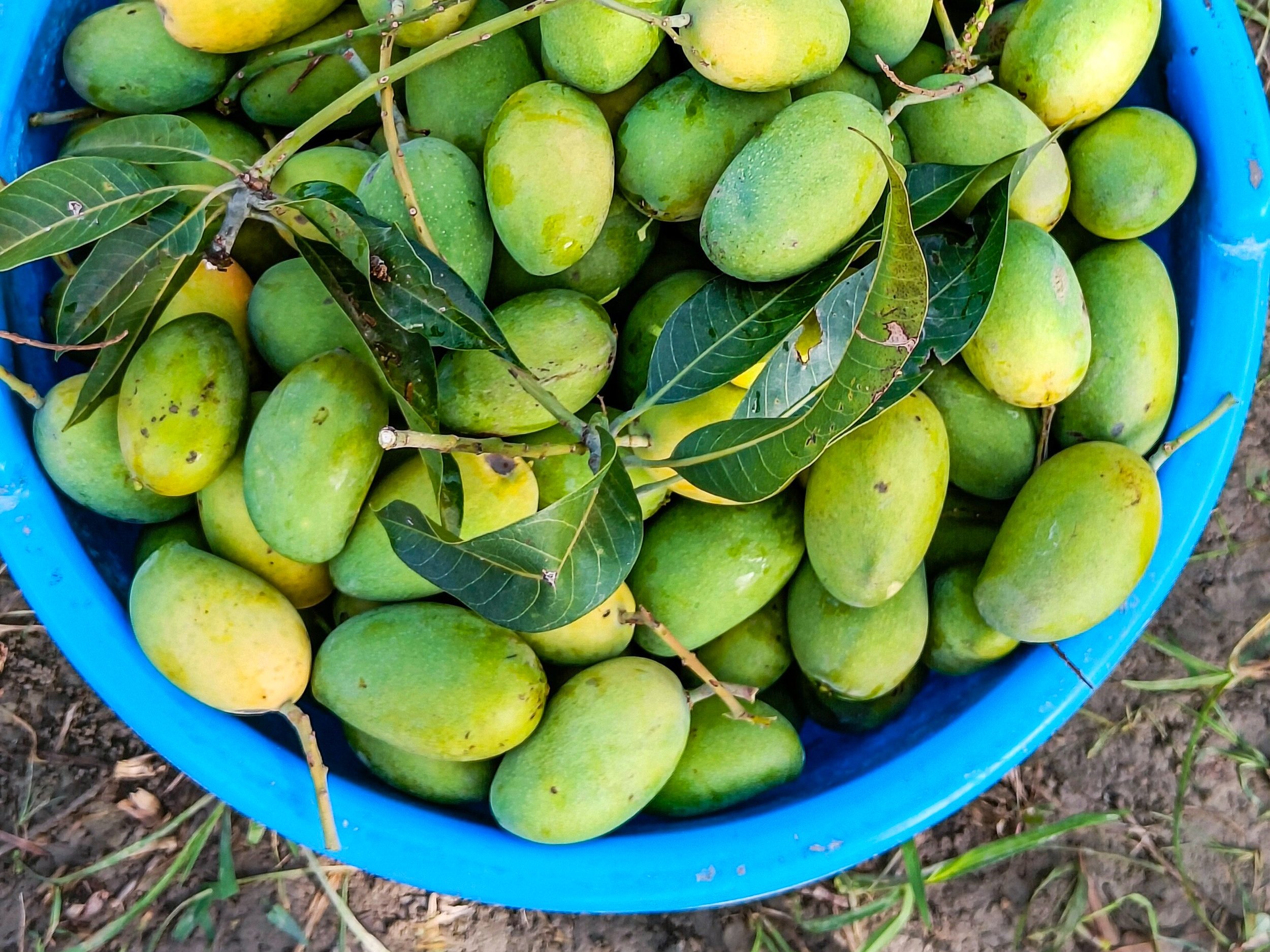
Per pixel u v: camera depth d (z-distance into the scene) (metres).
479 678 0.67
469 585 0.56
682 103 0.67
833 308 0.63
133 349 0.67
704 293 0.66
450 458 0.62
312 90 0.73
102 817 0.93
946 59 0.74
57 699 0.94
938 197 0.66
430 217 0.67
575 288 0.71
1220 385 0.76
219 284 0.71
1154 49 0.77
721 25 0.64
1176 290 0.79
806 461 0.58
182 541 0.70
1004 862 0.96
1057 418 0.74
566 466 0.69
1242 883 0.95
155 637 0.67
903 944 0.95
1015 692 0.74
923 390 0.72
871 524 0.68
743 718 0.72
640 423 0.69
